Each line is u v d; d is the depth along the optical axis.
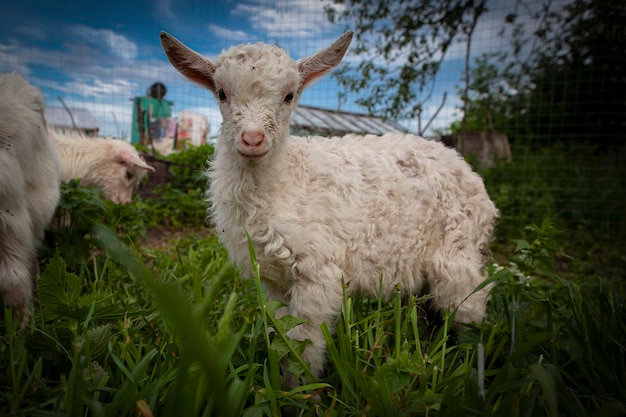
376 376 0.32
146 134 1.81
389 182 0.47
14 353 0.33
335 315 0.43
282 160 0.42
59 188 0.62
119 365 0.33
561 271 0.94
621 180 1.35
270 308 0.34
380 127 2.03
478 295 0.49
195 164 1.49
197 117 1.70
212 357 0.17
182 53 0.46
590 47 1.55
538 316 0.52
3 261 0.49
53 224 0.69
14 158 0.49
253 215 0.42
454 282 0.48
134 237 0.79
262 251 0.43
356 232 0.44
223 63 0.42
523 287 0.50
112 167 1.02
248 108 0.40
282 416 0.36
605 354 0.36
